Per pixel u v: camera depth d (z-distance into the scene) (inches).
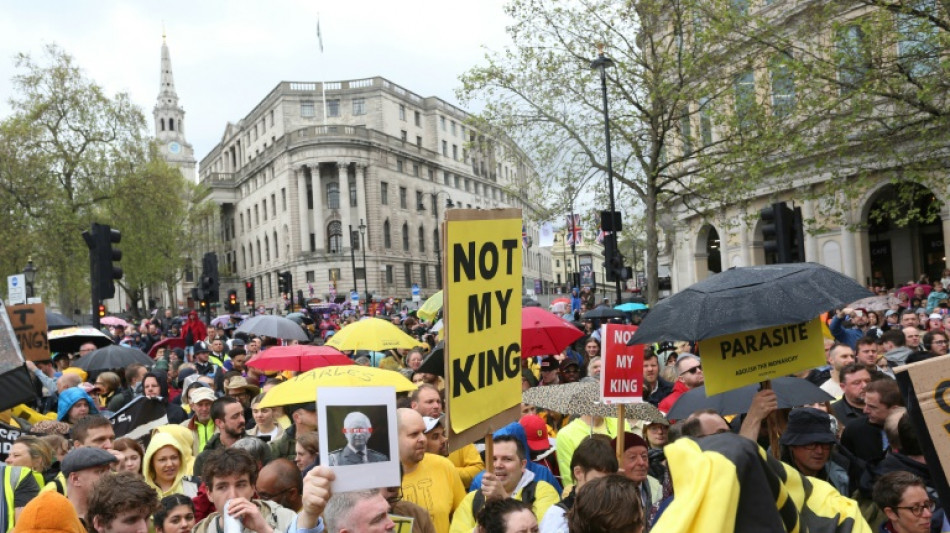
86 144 1665.8
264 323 504.1
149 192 1720.0
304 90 3238.2
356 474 120.0
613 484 110.1
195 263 3002.0
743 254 1398.9
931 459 107.5
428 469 197.3
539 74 898.1
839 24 644.1
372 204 3006.9
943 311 573.0
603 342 195.6
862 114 730.2
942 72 608.1
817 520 118.2
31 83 1600.6
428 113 3535.9
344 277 2940.5
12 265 1573.6
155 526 168.6
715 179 821.2
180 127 4926.2
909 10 602.5
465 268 154.3
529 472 199.5
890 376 245.8
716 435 95.3
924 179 686.5
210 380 375.9
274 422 283.3
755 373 152.4
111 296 551.5
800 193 796.6
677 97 821.9
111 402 352.2
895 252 1315.2
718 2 762.2
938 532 161.2
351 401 121.7
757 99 879.7
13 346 216.1
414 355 406.9
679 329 146.9
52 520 124.8
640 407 233.5
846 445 215.8
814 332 155.9
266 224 3336.6
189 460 234.7
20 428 275.6
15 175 1551.4
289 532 124.1
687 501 86.5
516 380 162.6
